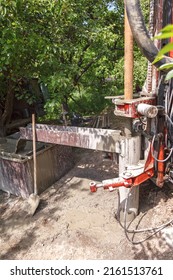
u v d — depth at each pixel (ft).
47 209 9.34
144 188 9.40
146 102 6.84
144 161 7.47
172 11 6.45
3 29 8.43
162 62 4.14
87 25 11.47
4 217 9.36
